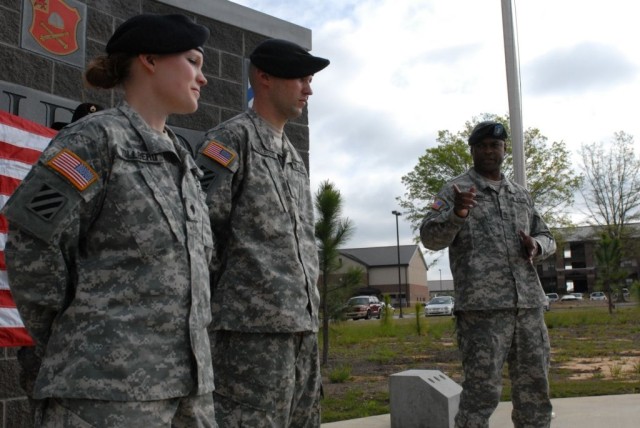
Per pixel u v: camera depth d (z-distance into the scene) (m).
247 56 5.72
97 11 4.74
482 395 3.84
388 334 18.62
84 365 1.77
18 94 4.16
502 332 3.87
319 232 11.03
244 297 2.70
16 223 1.81
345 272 11.55
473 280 3.92
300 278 2.79
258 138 2.92
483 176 4.20
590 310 31.53
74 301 1.85
